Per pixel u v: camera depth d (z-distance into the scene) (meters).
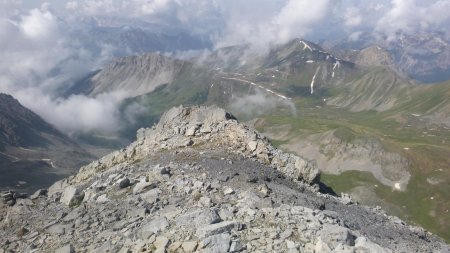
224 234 29.11
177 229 31.72
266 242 28.69
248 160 55.16
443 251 48.09
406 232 53.00
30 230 41.78
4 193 52.59
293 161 60.09
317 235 29.73
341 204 55.25
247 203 36.44
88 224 38.69
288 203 39.88
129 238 32.94
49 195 53.03
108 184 48.34
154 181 45.44
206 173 46.09
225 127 64.12
